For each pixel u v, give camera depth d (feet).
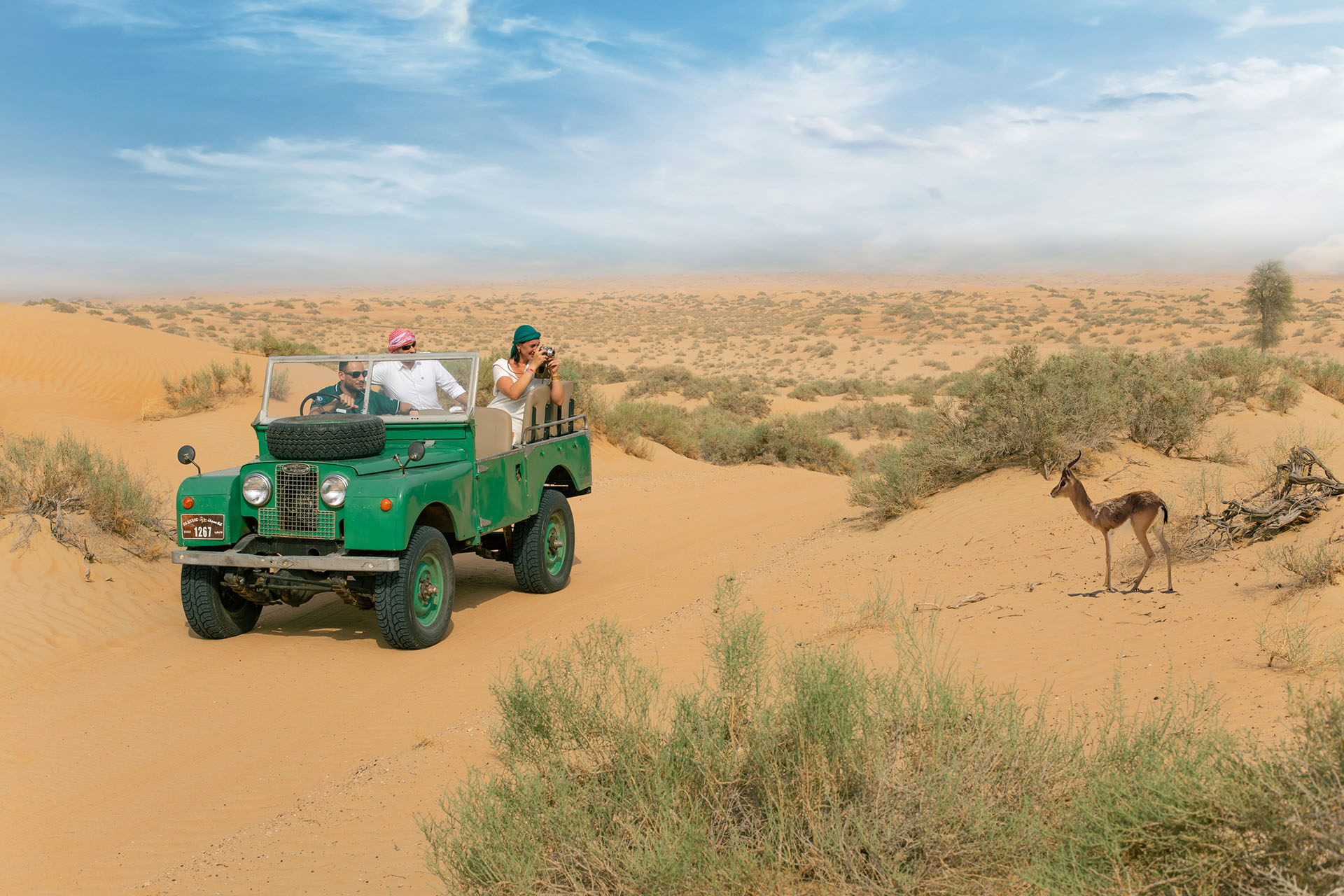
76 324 76.64
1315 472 31.60
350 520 22.17
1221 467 34.88
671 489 59.21
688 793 10.72
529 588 29.76
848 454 85.40
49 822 15.08
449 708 19.03
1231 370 52.65
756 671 12.37
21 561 27.61
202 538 23.13
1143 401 37.83
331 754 17.24
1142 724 12.12
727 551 38.04
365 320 369.09
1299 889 7.64
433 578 24.34
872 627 21.44
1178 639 17.37
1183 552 23.65
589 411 74.43
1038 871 9.12
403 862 12.46
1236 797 8.64
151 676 21.99
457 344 278.26
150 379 67.26
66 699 20.53
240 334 251.60
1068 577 24.11
